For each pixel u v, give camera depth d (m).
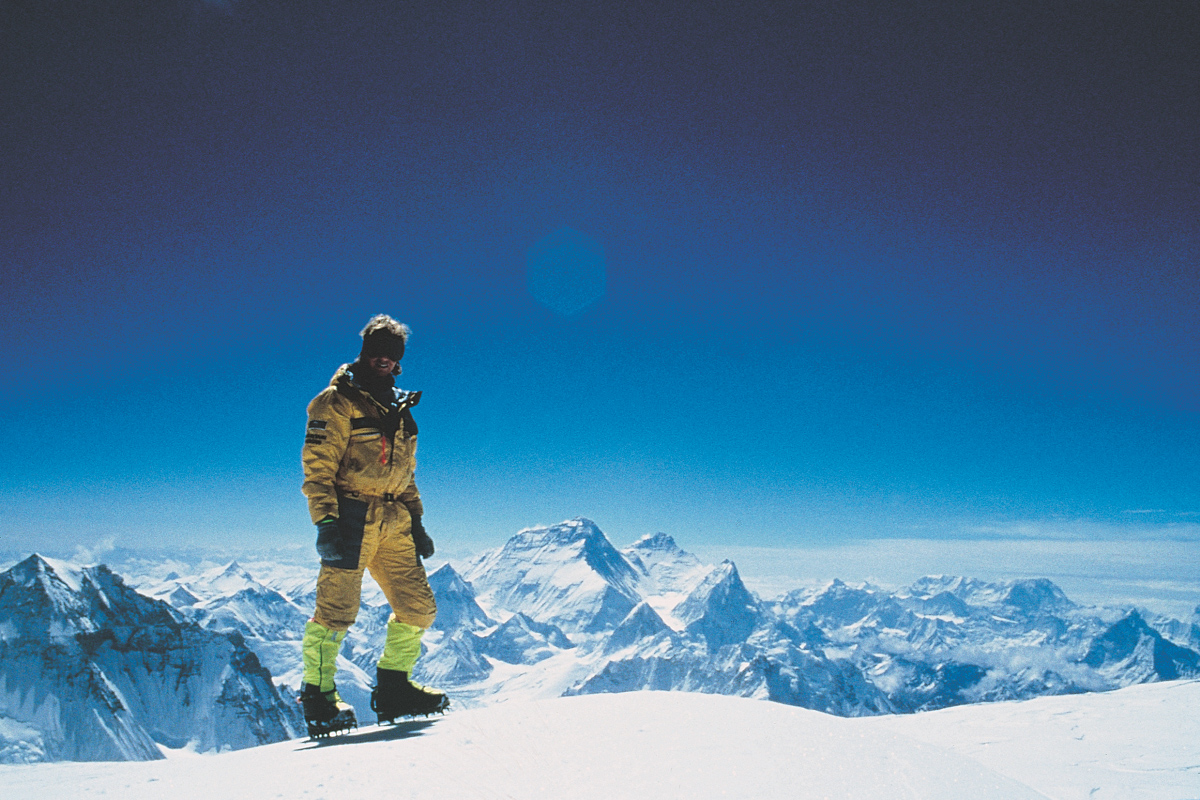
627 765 3.08
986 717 7.02
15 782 3.17
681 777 2.98
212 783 3.00
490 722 3.71
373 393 4.72
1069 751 5.74
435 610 4.86
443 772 2.99
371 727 4.44
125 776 3.21
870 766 3.26
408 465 4.80
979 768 3.49
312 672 4.46
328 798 2.72
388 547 4.81
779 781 3.01
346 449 4.61
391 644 4.80
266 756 3.47
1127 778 5.04
